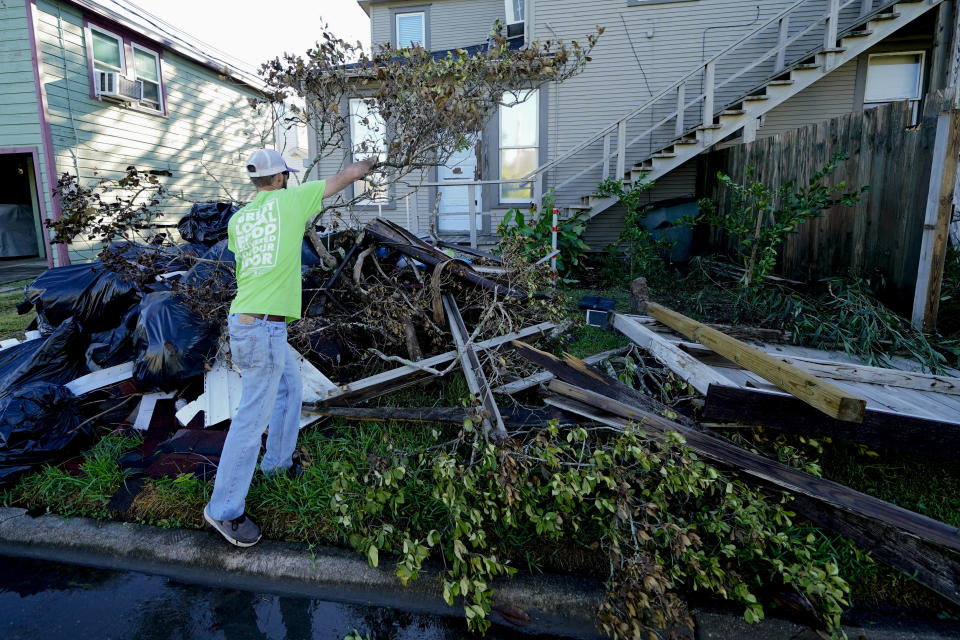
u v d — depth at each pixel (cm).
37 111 920
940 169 409
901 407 300
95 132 1027
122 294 372
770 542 243
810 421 247
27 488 290
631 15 929
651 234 854
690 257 856
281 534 261
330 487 260
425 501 268
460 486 235
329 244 430
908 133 446
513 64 422
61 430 311
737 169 766
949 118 401
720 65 918
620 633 202
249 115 1536
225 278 360
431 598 232
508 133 992
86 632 215
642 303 454
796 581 216
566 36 948
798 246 605
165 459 305
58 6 942
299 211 243
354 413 321
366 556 247
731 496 229
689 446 244
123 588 239
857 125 507
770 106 782
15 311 633
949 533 218
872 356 399
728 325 479
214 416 331
